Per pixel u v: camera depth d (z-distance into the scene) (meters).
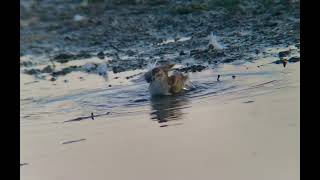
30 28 49.78
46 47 46.06
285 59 35.25
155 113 27.98
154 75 31.20
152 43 44.47
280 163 20.64
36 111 30.81
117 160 22.22
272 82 31.09
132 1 53.12
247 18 46.69
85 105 31.20
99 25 49.69
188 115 26.92
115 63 40.38
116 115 28.59
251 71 33.75
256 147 22.12
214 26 46.16
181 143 23.22
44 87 35.84
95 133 25.97
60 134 26.42
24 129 27.62
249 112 26.45
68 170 21.92
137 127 25.98
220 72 34.22
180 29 46.94
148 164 21.45
